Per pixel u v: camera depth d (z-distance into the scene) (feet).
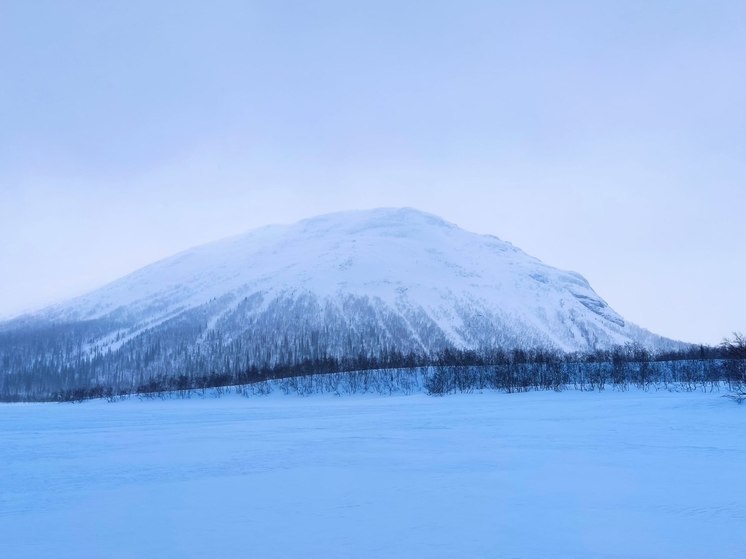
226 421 179.83
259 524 54.08
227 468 85.46
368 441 113.29
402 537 48.85
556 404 198.80
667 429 117.91
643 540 46.88
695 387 252.42
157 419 201.36
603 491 64.13
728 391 210.79
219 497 66.18
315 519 55.31
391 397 320.91
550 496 62.39
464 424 141.59
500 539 47.73
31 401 537.65
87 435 142.92
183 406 322.14
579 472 75.20
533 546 45.83
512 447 99.09
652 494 62.18
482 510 57.21
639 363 349.61
